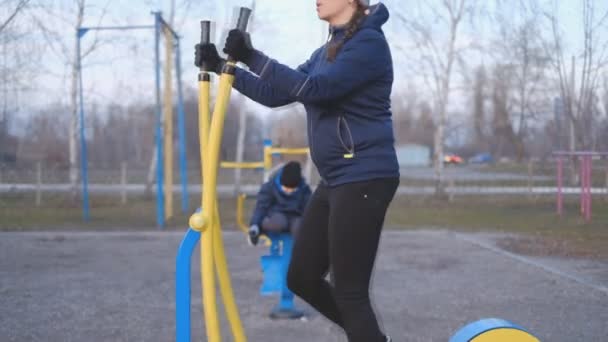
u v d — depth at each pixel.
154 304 4.68
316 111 2.15
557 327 4.06
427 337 3.84
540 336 3.85
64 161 26.12
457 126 24.30
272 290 4.39
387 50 2.10
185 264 1.96
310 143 2.20
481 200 15.20
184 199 13.27
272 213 4.36
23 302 4.73
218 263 2.12
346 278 2.09
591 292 5.11
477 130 29.06
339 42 2.08
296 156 16.39
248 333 3.96
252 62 1.98
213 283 1.95
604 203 12.83
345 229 2.06
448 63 16.95
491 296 4.98
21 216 11.66
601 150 13.43
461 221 10.95
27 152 25.95
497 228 9.77
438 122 17.09
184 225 10.37
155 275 5.83
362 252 2.08
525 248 7.50
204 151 2.01
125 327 4.04
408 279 5.69
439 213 12.49
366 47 2.01
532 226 9.94
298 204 4.40
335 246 2.09
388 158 2.10
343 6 2.17
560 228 9.59
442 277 5.79
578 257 6.88
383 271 6.09
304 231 2.30
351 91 2.03
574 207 12.66
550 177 17.94
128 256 6.97
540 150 23.91
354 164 2.06
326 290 2.32
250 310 4.55
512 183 18.81
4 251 7.30
